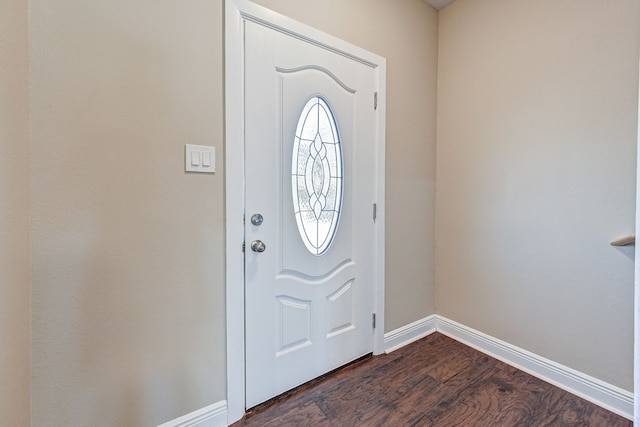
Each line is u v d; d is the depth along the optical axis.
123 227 1.09
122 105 1.07
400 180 2.01
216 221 1.29
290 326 1.56
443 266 2.22
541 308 1.69
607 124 1.42
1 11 0.75
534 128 1.68
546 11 1.62
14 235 0.81
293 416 1.40
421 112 2.11
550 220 1.64
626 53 1.35
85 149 1.01
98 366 1.06
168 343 1.21
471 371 1.76
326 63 1.60
